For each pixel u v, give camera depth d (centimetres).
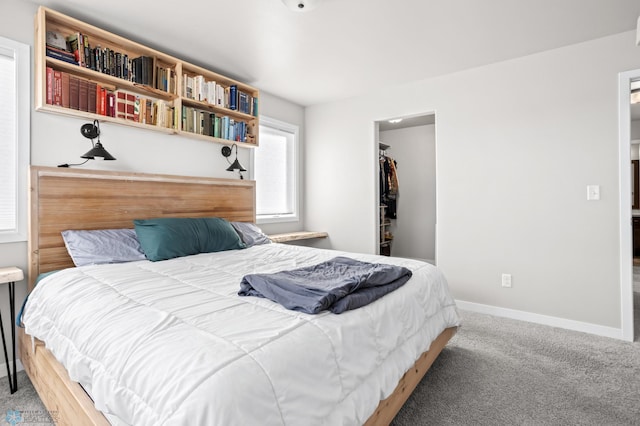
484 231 312
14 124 209
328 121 419
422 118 489
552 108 278
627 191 249
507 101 298
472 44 266
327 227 423
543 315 284
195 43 263
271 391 85
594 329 262
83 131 234
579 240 268
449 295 213
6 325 205
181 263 210
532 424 153
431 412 162
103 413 102
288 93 385
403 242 568
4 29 203
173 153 292
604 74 257
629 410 164
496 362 213
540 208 285
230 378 80
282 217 408
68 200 221
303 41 260
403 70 319
